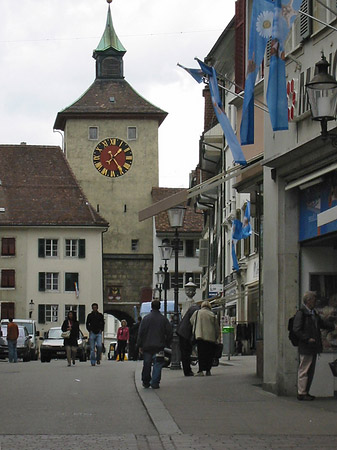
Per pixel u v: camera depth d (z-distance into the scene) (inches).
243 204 1824.6
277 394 714.8
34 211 3348.9
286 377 713.6
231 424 532.7
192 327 957.8
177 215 1133.7
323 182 679.1
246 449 440.5
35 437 482.6
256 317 1743.4
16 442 464.1
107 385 827.4
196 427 520.7
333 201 662.5
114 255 3767.2
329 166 659.4
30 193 3420.3
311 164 682.2
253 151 877.8
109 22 4015.8
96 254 3329.2
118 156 3826.3
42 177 3494.1
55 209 3363.7
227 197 2100.1
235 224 1577.3
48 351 2055.9
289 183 725.3
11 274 3287.4
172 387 787.4
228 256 2164.1
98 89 3907.5
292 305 722.8
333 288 724.0
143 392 734.5
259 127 861.8
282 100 596.4
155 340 776.3
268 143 751.1
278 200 729.6
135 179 3828.7
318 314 712.4
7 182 3457.2
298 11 587.2
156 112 3823.8
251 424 532.7
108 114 3821.4
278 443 459.8
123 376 967.6
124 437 483.2
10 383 850.1
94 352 1304.1
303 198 719.7
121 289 3757.4
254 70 627.2
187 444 456.4
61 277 3302.2
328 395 700.7
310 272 724.0
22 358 2217.0
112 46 3939.5
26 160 3553.2
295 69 701.9
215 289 1902.1
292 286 723.4
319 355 700.7
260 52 621.9
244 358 1424.7
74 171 3814.0
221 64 1851.6
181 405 633.6
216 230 2404.0
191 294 1178.0
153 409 601.9
